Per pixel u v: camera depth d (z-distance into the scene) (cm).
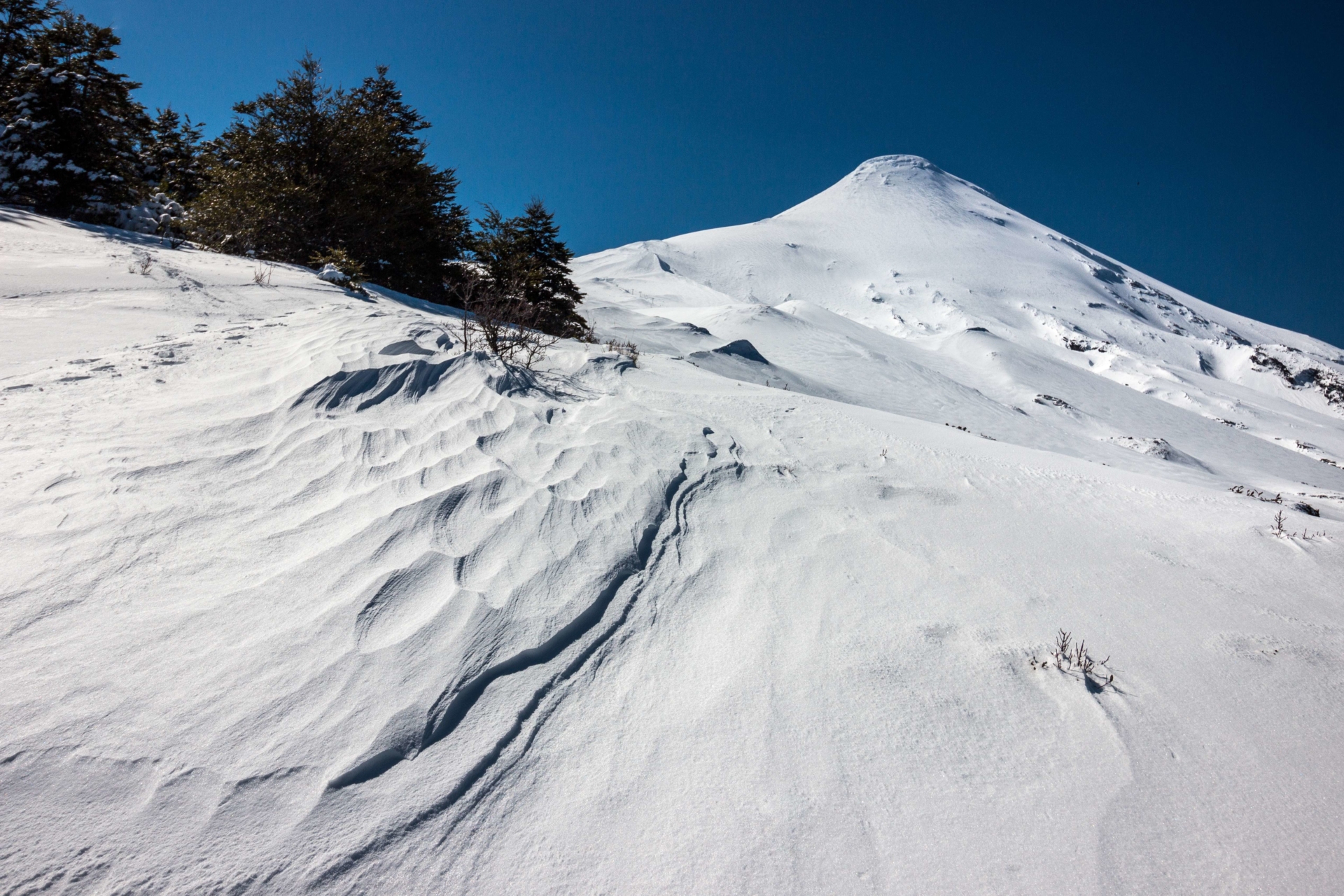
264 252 1611
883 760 217
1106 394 5609
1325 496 1120
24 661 210
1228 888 179
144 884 161
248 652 227
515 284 1393
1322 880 182
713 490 407
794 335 4691
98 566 255
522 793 199
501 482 350
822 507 406
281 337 570
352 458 357
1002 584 337
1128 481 577
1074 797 207
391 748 204
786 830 191
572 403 509
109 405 399
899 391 3659
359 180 1747
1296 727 244
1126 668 275
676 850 184
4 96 1514
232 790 184
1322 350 18800
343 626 243
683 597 300
